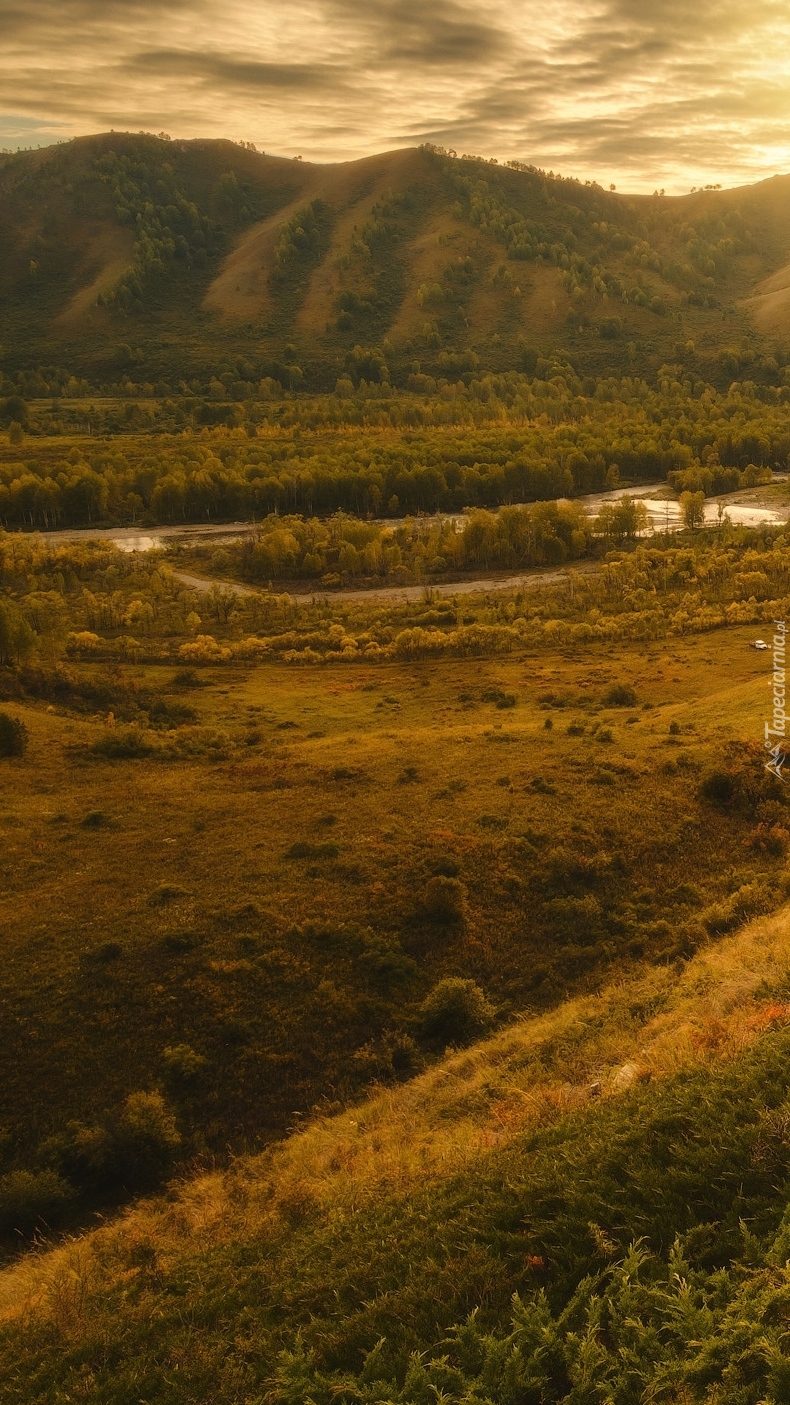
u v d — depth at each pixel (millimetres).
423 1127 27625
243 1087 38031
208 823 63312
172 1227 24922
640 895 51031
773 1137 12430
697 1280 10352
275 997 42906
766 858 54719
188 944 46312
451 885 49688
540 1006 41906
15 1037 40938
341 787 69062
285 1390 10992
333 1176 24422
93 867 56875
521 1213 13320
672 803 61219
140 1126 33906
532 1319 10414
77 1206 32062
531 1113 22016
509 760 72062
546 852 54844
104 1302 17516
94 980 44188
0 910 51500
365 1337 11664
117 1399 12844
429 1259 12711
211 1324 14273
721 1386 8641
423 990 43719
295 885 52156
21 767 77625
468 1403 9391
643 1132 13945
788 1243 10195
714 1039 20234
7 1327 17953
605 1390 9109
